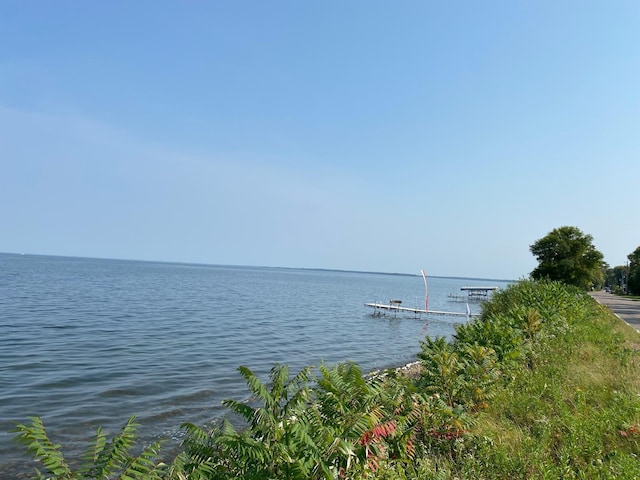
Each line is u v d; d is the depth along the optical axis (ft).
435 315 157.69
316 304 179.01
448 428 19.83
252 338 80.07
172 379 47.50
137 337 74.54
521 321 46.06
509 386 27.30
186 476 13.43
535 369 32.04
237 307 143.33
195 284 285.02
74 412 35.96
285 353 67.26
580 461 17.52
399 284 640.58
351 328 107.96
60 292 164.04
